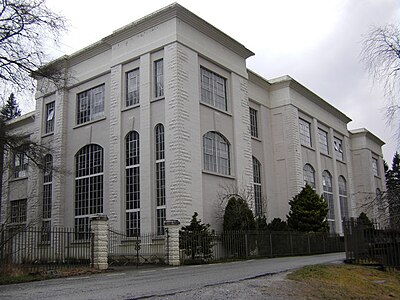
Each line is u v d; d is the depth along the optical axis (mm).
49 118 34219
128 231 26406
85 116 31781
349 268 16453
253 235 25500
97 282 13367
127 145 27844
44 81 30125
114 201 27156
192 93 26672
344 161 47438
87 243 25266
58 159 31734
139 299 9547
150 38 27547
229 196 27828
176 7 26188
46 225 32031
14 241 22359
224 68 30281
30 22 21984
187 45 26906
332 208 42469
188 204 24609
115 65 29203
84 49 31469
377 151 56156
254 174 34094
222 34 29672
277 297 10602
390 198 18906
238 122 30453
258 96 36156
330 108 44594
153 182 25734
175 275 14992
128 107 27984
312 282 12859
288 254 27734
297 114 37688
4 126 25391
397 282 15055
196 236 22531
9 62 21969
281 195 35875
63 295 10555
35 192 32781
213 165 27812
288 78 36812
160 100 26453
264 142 35719
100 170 29594
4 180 35562
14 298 10367
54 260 23234
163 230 24641
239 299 10055
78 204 30578
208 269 17250
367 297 12102
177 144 24875
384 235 17906
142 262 23500
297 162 35844
